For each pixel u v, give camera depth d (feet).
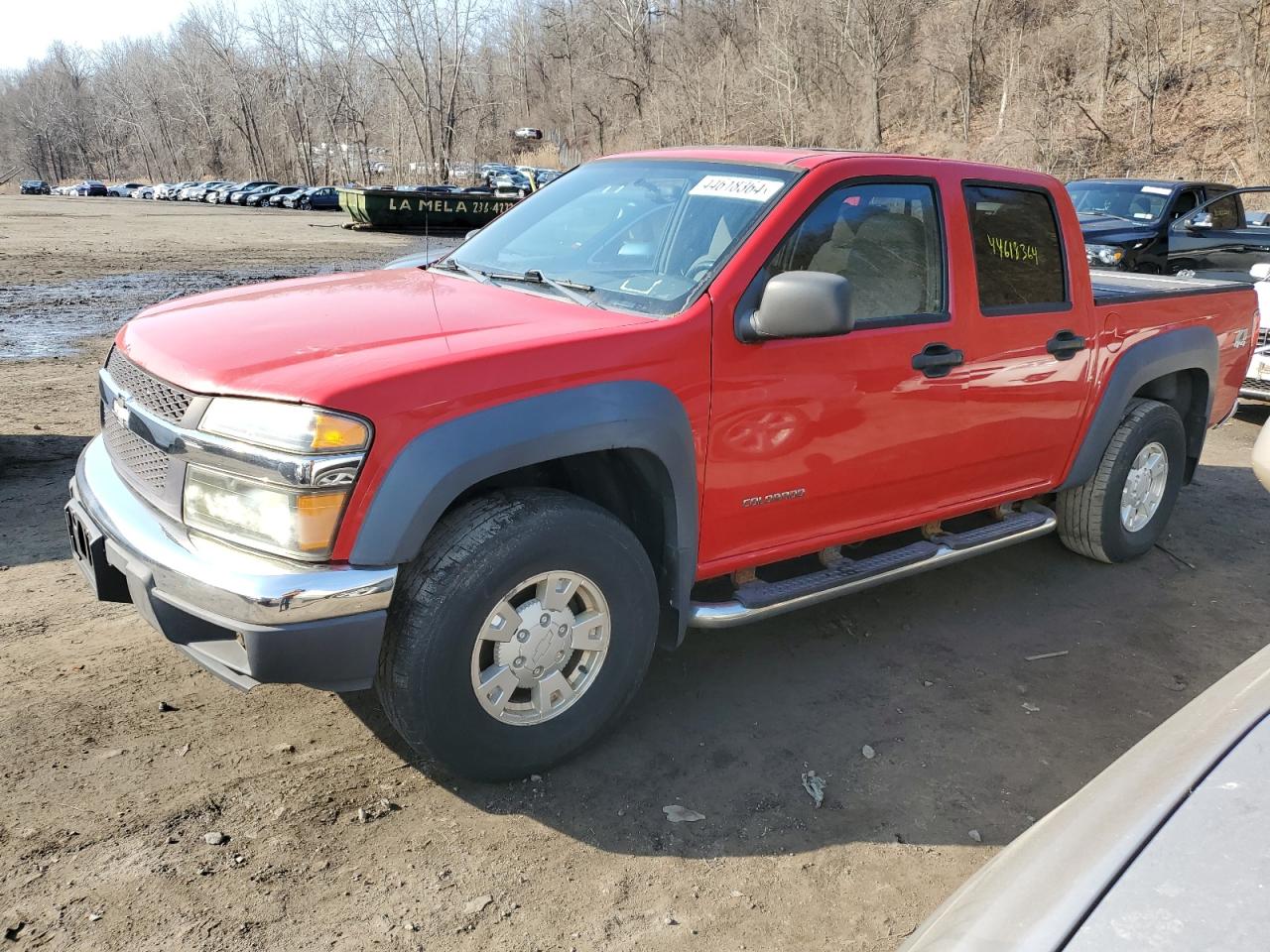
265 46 266.98
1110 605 14.80
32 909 7.70
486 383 8.48
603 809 9.41
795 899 8.37
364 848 8.65
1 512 16.65
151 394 9.02
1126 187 42.91
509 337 9.04
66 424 22.90
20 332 37.37
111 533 8.96
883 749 10.72
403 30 213.87
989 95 169.07
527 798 9.50
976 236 12.28
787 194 10.56
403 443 8.09
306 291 11.26
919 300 11.71
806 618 13.78
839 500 11.44
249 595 7.86
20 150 449.06
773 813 9.50
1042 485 14.17
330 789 9.43
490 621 8.89
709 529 10.41
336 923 7.77
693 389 9.71
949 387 11.92
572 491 10.63
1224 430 26.61
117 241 88.48
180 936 7.54
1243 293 17.29
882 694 11.87
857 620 13.83
